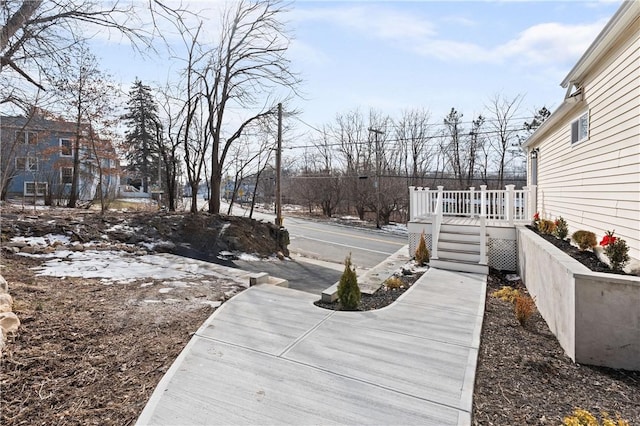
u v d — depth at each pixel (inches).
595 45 185.9
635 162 159.3
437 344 130.8
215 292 191.8
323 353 120.8
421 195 389.7
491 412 88.8
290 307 171.3
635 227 159.2
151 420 82.7
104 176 805.9
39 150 690.8
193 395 93.6
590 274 117.8
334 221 1064.2
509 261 295.6
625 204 169.3
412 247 347.3
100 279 202.8
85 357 110.3
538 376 109.0
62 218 342.6
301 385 99.9
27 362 102.7
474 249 287.4
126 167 1187.3
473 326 151.3
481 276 254.8
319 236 717.9
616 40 177.3
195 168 530.6
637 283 111.3
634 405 92.9
